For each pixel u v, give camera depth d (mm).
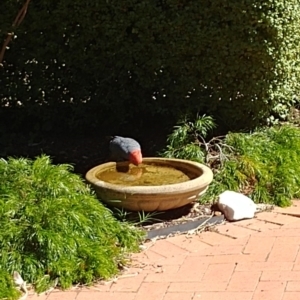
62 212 4914
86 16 7387
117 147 6172
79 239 4809
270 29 6754
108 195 5484
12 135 8109
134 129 8062
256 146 6875
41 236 4684
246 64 6992
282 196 6195
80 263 4699
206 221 5691
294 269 4723
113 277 4738
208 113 7395
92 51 7605
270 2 6617
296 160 6758
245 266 4828
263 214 5945
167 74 7391
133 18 7195
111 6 7238
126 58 7488
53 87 8000
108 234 5070
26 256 4688
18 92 8047
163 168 6180
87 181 5664
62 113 8156
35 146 7871
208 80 7184
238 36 6828
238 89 7148
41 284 4578
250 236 5410
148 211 5605
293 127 7594
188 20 6953
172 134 6941
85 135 8156
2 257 4637
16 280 4582
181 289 4520
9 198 5023
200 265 4891
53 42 7680
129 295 4477
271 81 7195
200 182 5520
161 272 4805
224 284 4555
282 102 7773
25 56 7848
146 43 7266
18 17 6695
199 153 6617
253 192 6270
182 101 7426
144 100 7762
